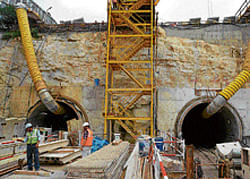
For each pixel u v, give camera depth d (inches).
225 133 997.2
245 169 377.1
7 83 903.7
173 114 845.8
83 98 874.1
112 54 824.9
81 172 174.4
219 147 516.7
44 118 1052.5
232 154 431.8
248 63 760.3
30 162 308.2
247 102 856.9
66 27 964.6
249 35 930.7
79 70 906.1
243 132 837.2
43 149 423.5
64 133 597.0
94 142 459.5
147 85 693.9
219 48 923.4
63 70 909.2
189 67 893.2
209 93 864.3
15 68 917.8
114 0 750.5
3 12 967.6
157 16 770.2
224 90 753.6
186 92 866.1
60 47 931.3
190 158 275.6
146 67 879.1
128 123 771.4
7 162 338.6
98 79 883.4
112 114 662.5
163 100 853.8
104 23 941.2
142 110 855.1
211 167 550.6
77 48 926.4
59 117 1169.4
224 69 897.5
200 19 983.0
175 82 872.9
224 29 948.6
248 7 880.9
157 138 560.4
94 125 844.0
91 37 935.0
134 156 273.4
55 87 890.7
